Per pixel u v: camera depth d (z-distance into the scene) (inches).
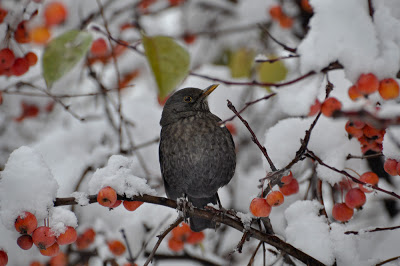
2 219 215.6
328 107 212.4
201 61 470.6
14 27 259.9
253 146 479.8
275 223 405.7
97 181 232.8
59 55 197.5
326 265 251.4
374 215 349.7
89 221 390.0
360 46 189.3
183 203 265.3
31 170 223.0
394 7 208.8
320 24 195.3
